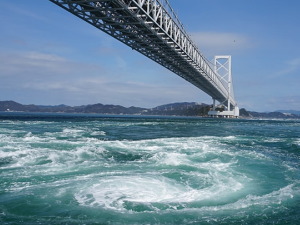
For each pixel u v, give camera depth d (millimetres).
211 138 24188
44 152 12867
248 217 6082
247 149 16922
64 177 8703
